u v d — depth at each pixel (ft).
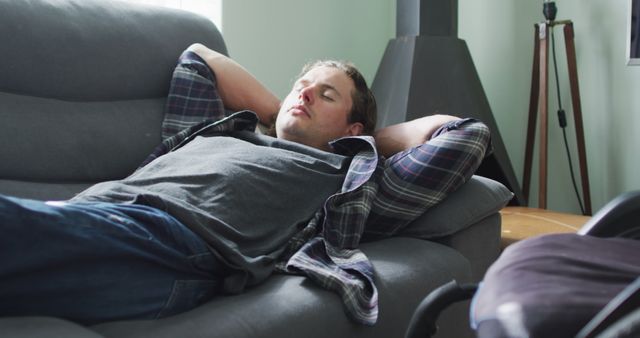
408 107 7.66
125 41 5.54
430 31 7.99
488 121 7.81
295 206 4.42
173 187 4.08
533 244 2.68
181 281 3.40
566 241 2.71
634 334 1.73
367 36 9.77
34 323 2.68
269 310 3.33
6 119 4.67
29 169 4.67
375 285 3.79
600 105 7.73
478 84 8.00
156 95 5.73
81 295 2.99
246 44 8.48
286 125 5.33
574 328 1.98
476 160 4.61
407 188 4.56
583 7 7.84
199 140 4.85
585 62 7.86
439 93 7.71
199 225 3.65
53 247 2.84
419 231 4.62
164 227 3.44
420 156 4.61
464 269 4.38
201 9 8.20
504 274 2.41
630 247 2.69
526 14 8.48
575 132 7.98
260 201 4.23
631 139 7.41
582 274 2.34
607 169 7.69
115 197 4.00
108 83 5.38
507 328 2.05
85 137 5.03
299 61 9.04
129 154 5.25
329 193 4.60
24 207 2.78
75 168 4.92
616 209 2.96
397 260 4.14
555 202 8.27
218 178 4.17
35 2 5.11
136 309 3.18
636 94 7.34
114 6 5.66
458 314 4.38
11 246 2.71
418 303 3.98
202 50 5.85
